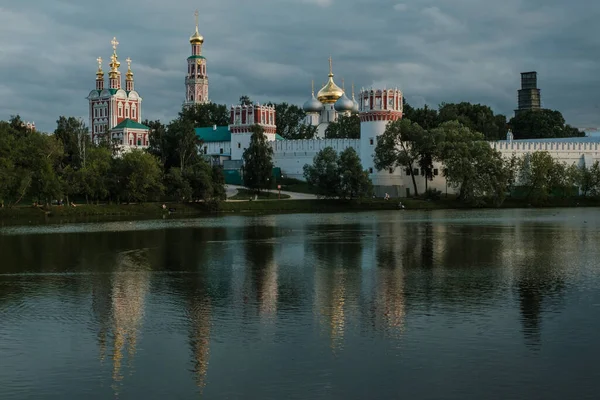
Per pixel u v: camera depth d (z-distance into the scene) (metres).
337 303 45.47
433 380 30.70
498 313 42.22
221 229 104.25
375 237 89.00
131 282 54.53
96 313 43.41
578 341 36.09
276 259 67.69
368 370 31.95
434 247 76.69
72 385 30.52
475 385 30.12
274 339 36.88
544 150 188.75
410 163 175.75
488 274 56.84
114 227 109.44
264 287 51.62
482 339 36.50
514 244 79.25
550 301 45.66
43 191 133.00
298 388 29.91
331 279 55.00
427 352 34.38
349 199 169.25
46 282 54.88
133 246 80.19
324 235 92.69
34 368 32.69
